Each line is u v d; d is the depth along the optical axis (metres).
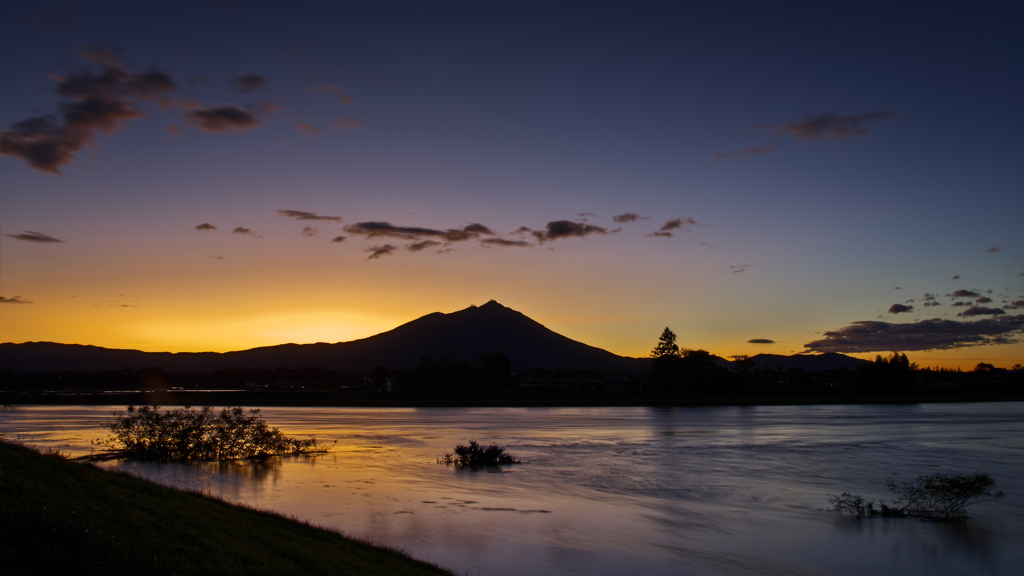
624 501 28.66
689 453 46.62
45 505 11.30
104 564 10.11
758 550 21.03
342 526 22.45
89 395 153.88
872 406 128.12
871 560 20.27
